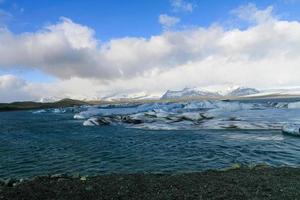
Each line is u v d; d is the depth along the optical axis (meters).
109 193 13.06
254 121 51.59
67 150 32.53
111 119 66.12
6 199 12.39
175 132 46.06
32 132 53.59
